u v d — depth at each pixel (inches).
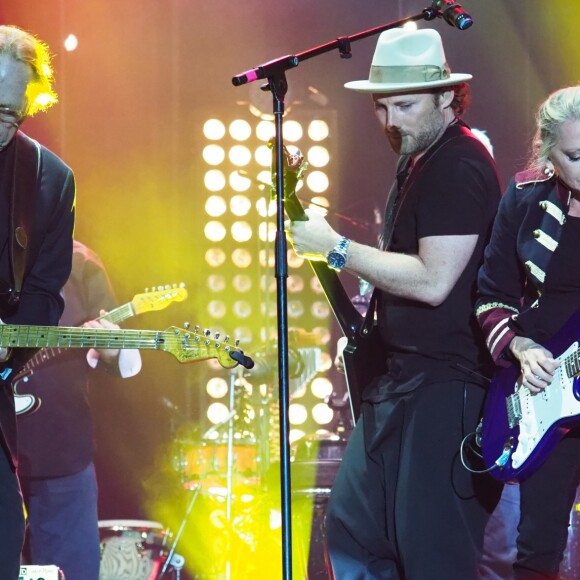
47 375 704.4
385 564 530.6
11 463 484.7
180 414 956.6
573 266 476.4
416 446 502.9
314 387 1182.9
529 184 493.4
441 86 511.2
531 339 483.2
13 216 489.4
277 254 475.5
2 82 453.1
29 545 712.4
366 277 507.2
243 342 1215.6
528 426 473.4
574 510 781.9
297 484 823.1
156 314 1037.2
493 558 710.5
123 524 839.1
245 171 1219.2
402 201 518.0
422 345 511.2
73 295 735.1
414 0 1172.5
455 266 496.4
